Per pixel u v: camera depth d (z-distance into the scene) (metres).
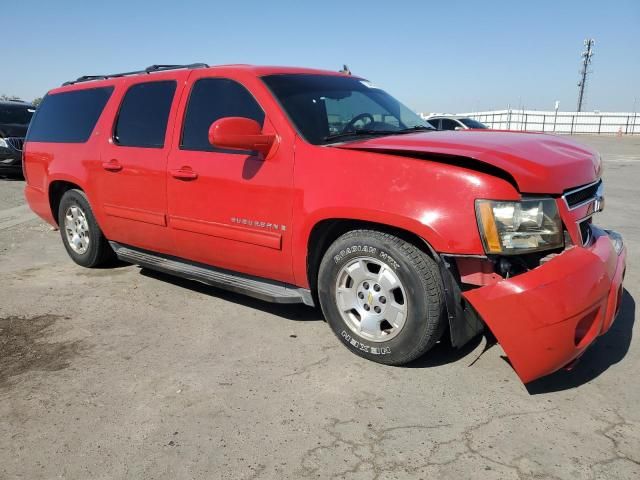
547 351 2.66
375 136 3.69
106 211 4.80
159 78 4.43
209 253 4.04
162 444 2.58
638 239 6.46
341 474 2.35
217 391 3.05
